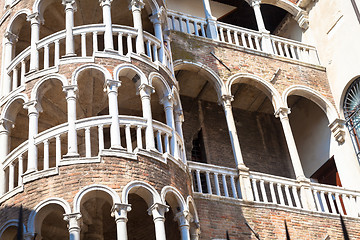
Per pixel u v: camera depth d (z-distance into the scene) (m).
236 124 29.97
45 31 24.66
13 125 21.66
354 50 28.03
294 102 31.34
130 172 19.03
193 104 29.23
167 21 25.41
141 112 25.02
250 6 32.88
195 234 20.34
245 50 28.31
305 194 24.48
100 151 19.12
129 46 22.05
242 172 23.88
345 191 25.36
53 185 18.67
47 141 19.72
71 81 20.62
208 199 22.48
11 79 22.62
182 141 22.14
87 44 24.14
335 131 27.92
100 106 23.31
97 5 24.08
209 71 26.62
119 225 17.92
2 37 24.09
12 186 19.80
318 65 29.59
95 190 18.42
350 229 24.20
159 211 18.75
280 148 30.30
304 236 23.22
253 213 22.98
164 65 22.94
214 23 28.50
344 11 29.06
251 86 29.30
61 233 20.75
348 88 28.30
